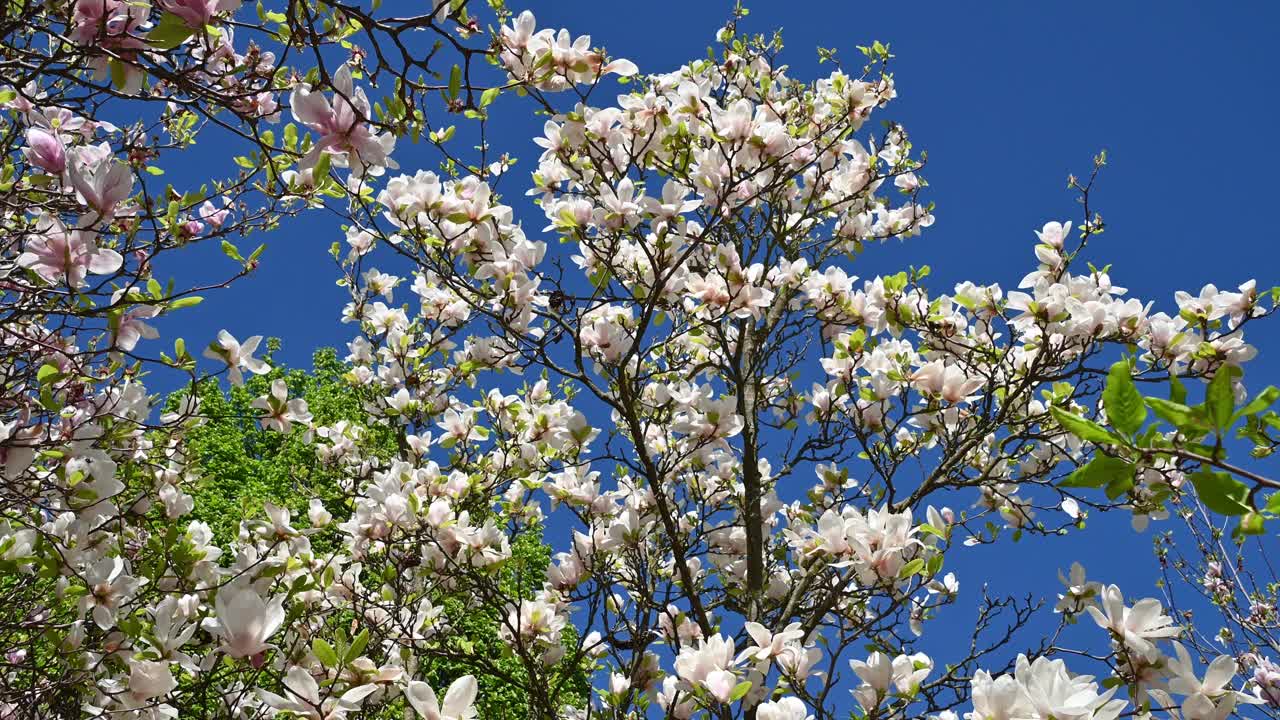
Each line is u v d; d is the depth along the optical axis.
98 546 3.43
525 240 4.08
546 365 4.20
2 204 2.86
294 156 2.35
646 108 4.08
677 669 2.85
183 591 3.26
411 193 3.68
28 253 2.31
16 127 3.22
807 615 4.74
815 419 5.27
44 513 3.64
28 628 3.24
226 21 2.23
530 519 5.84
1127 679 2.51
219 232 3.18
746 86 5.59
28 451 2.87
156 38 1.94
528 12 2.96
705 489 5.70
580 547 4.73
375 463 6.33
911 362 4.62
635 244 4.56
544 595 4.75
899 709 2.92
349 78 2.19
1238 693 2.01
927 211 5.66
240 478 11.27
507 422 5.55
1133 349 3.89
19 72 2.83
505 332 4.56
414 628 4.19
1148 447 1.03
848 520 3.01
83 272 2.35
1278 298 3.57
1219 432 0.99
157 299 2.78
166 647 2.79
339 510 9.62
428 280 4.94
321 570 4.04
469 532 4.30
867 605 4.71
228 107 2.41
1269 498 0.97
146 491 3.94
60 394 3.41
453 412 5.29
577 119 3.95
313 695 2.21
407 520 4.37
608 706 4.32
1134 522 4.13
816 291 4.69
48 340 3.20
